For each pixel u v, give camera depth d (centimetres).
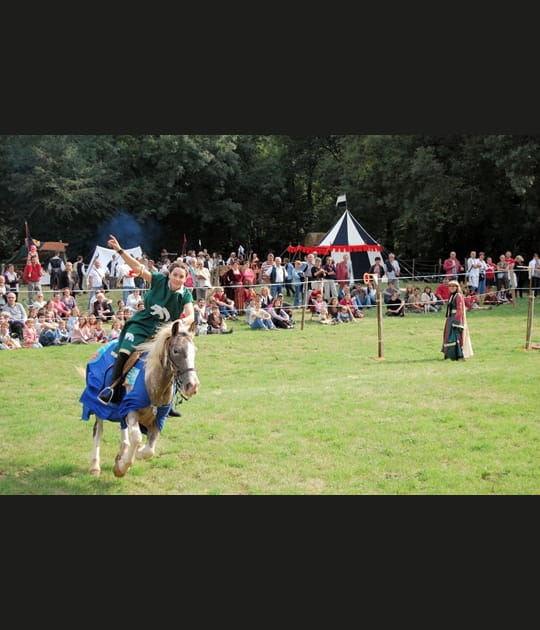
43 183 4550
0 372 1503
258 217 5425
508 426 1038
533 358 1553
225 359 1667
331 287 2364
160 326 820
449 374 1395
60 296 2052
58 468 893
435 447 958
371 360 1628
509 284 2595
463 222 3834
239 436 1021
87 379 864
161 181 4872
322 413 1135
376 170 4125
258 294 2417
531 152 3114
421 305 2456
